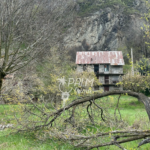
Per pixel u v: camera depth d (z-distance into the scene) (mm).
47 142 7219
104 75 33875
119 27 51344
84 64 33906
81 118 9062
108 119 8633
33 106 8250
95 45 48906
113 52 36281
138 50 47062
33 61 10773
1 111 15000
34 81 13453
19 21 8711
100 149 6578
